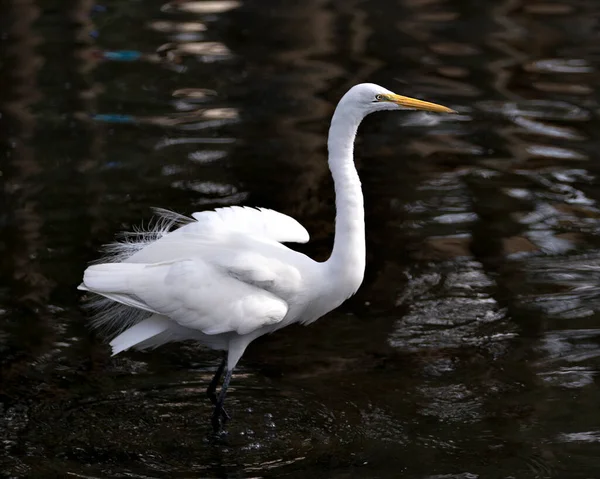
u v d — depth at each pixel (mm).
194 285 8500
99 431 8867
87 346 10438
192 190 13844
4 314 10906
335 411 9180
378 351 10344
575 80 17812
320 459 8375
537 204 13516
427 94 17125
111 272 8641
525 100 17016
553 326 10680
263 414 9148
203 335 9023
